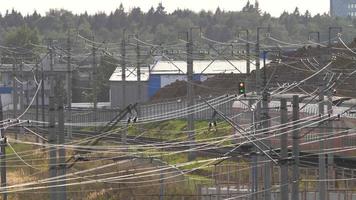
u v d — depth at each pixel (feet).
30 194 393.70
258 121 261.24
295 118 204.64
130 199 371.35
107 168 402.11
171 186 373.61
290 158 204.54
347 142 393.09
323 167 276.62
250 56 490.08
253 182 282.15
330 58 346.54
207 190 346.74
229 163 414.62
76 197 380.58
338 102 381.40
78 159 215.72
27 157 463.83
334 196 330.34
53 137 205.26
